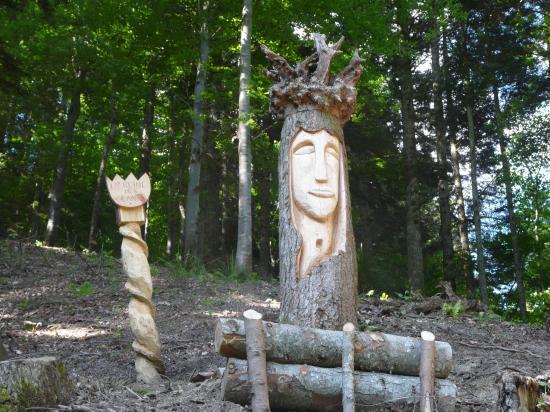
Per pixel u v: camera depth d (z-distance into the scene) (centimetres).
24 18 1670
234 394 485
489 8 1923
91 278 1180
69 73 1878
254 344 478
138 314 622
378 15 1506
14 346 749
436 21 1795
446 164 2048
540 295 1991
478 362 705
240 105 1417
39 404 484
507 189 2033
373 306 991
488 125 2000
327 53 657
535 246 2169
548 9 1845
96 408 494
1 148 2145
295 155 633
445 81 1952
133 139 2344
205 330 840
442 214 1934
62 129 2153
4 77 1173
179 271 1252
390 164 2172
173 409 493
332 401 492
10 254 1325
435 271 2403
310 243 606
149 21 1767
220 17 1717
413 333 845
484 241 2317
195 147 1689
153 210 2538
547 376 591
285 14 1586
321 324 577
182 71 2023
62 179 1877
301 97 639
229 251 2134
